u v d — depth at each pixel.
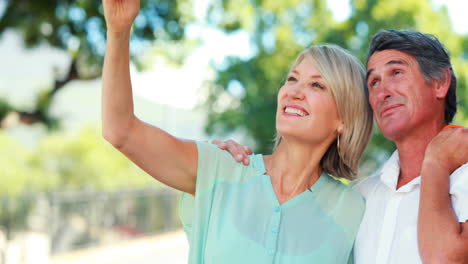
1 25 7.86
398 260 1.75
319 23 14.57
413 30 2.01
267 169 1.97
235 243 1.76
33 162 17.94
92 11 7.79
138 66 8.77
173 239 11.70
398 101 1.88
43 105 8.74
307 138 1.89
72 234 9.40
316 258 1.79
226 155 1.92
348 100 1.93
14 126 8.79
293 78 1.96
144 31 8.34
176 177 1.84
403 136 1.90
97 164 19.52
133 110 1.70
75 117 9.77
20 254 8.11
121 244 10.43
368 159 11.06
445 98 1.98
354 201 1.96
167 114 25.95
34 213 8.72
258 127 14.76
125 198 11.00
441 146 1.68
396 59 1.91
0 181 16.30
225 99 15.53
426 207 1.59
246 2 10.41
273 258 1.76
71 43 8.28
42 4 7.71
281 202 1.89
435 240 1.53
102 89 1.65
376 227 1.87
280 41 14.91
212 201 1.85
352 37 13.71
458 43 13.38
